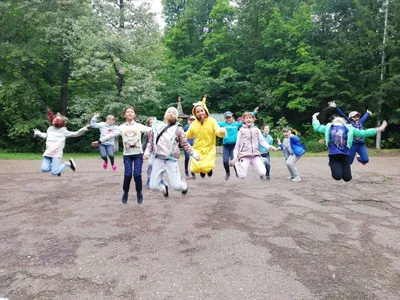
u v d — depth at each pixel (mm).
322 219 4699
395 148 23328
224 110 30328
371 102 23047
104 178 8586
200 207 5312
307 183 7820
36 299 2529
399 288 2719
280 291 2639
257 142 5891
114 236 3936
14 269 3049
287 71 25688
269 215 4875
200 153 5375
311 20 27484
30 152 22594
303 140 25156
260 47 29578
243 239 3820
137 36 20344
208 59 33250
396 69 22594
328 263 3182
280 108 27078
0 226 4348
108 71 18750
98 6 20641
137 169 5152
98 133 24250
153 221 4531
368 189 7074
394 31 21922
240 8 32094
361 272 2998
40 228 4258
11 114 21000
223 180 8203
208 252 3434
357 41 24922
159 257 3309
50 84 24438
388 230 4219
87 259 3268
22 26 22234
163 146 4555
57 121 6543
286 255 3361
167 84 29312
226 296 2562
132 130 5117
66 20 20031
